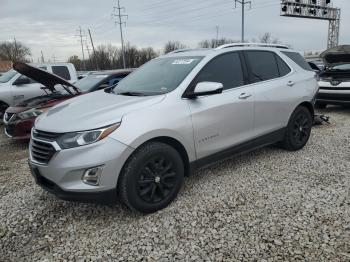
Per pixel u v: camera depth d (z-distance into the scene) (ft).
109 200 11.57
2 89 33.17
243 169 16.61
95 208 13.21
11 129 23.90
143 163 12.00
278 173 15.98
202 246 10.54
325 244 10.30
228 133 14.89
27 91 34.22
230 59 15.71
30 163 12.59
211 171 16.49
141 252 10.43
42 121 12.89
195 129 13.44
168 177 12.87
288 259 9.72
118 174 11.54
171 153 12.73
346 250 9.99
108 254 10.43
